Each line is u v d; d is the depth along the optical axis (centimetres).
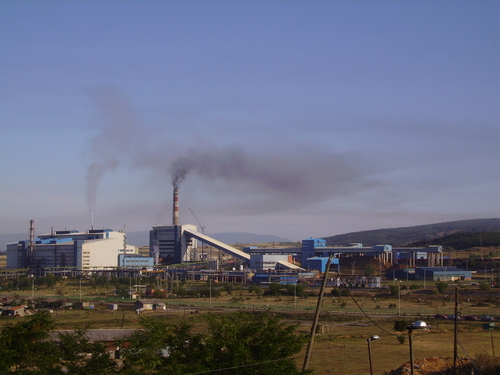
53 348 4672
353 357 7850
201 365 4294
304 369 4047
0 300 16738
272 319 5034
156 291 18988
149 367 4191
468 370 6053
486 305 14925
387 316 12712
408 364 6775
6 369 4272
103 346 4781
